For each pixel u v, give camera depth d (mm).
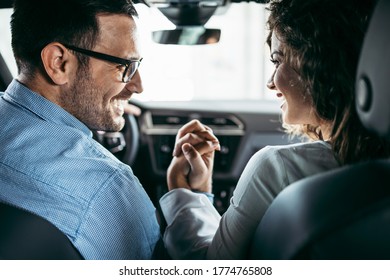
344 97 1140
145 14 1810
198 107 3115
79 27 1324
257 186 1203
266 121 3080
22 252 1125
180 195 1518
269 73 1339
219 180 3055
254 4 1868
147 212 1367
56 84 1349
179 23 1782
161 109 3086
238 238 1236
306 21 1152
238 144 3070
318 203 912
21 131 1286
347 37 1125
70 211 1264
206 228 1409
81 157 1295
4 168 1261
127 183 1328
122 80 1405
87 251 1276
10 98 1342
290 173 1176
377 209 849
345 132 1143
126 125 2896
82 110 1388
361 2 1125
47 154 1274
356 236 860
